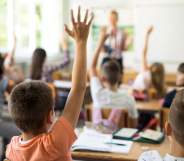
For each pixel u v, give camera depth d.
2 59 3.69
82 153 2.16
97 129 2.68
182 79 3.52
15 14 7.41
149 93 4.50
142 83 4.65
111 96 3.27
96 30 7.23
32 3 7.41
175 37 7.07
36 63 3.85
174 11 7.01
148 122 4.02
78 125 3.08
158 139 2.37
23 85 1.55
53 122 1.55
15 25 7.43
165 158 1.47
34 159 1.47
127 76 6.71
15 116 1.52
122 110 3.14
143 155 1.69
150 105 4.09
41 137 1.49
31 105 1.49
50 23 7.39
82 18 1.67
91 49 7.26
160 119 3.39
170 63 7.16
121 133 2.49
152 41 7.16
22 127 1.52
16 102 1.51
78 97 1.54
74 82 1.55
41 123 1.51
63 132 1.45
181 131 1.40
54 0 7.32
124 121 3.18
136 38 7.18
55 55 7.33
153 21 7.11
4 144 3.38
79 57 1.57
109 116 3.14
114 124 3.08
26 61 7.29
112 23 6.73
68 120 1.49
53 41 7.39
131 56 7.22
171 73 7.11
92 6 7.21
